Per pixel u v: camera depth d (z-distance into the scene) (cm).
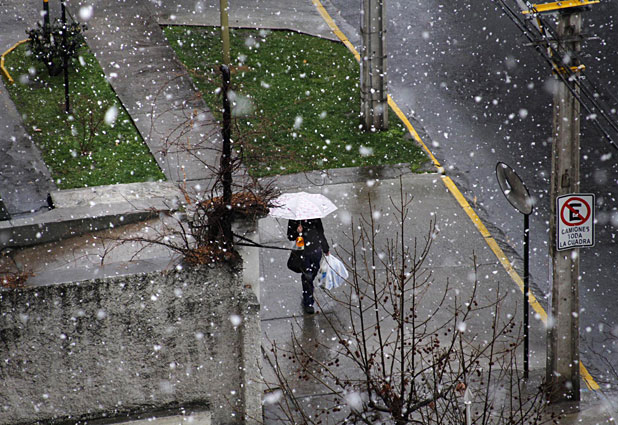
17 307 2883
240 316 3077
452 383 2891
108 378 3045
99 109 5703
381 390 3042
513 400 3397
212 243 3062
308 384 3547
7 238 4275
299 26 6875
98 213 4425
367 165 5309
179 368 3095
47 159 5200
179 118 5656
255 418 3155
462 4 7081
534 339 3884
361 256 4444
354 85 6109
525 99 5938
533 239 4656
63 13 5597
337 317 4003
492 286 4259
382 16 5388
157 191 4788
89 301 2941
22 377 2964
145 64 6222
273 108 5806
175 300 3011
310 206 3888
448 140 5556
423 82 6169
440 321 3975
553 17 6341
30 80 5981
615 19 6688
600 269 4419
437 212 4859
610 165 5244
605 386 3650
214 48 6488
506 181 3484
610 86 5912
